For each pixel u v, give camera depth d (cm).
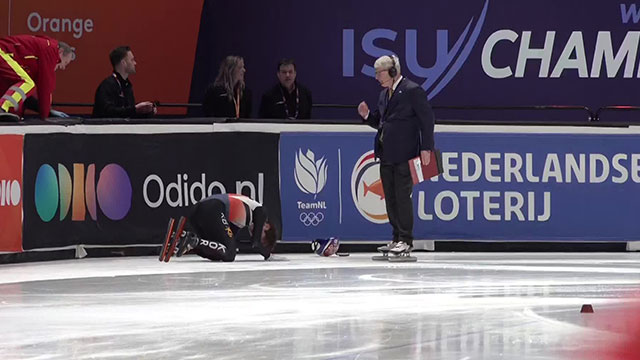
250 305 1788
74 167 2862
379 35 3838
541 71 3872
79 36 3772
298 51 3838
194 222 2780
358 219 3112
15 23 3744
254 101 3841
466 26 3847
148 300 1864
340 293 1973
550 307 1745
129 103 3156
